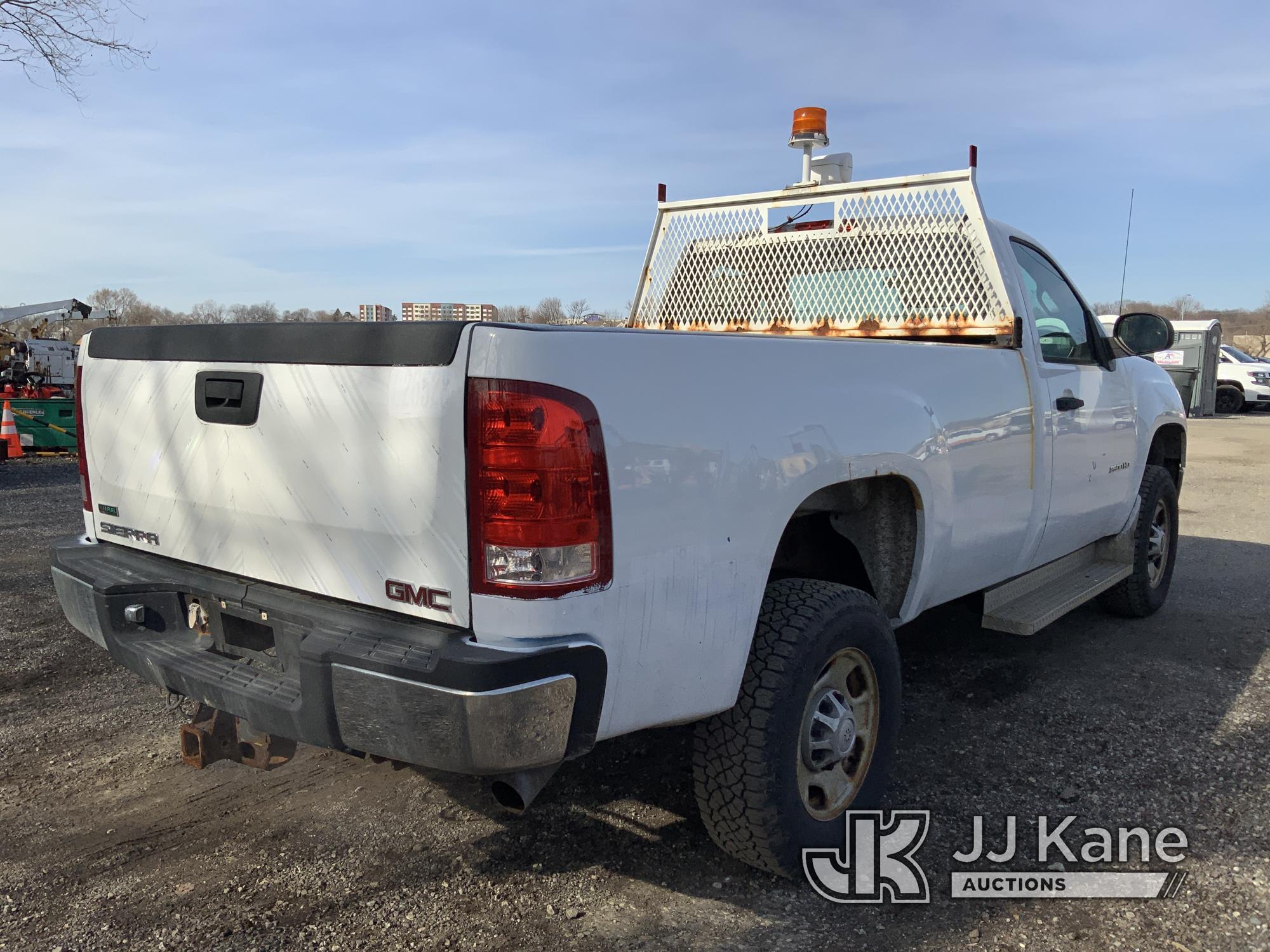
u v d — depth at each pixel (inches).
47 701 160.1
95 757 139.1
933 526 127.0
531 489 79.1
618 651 85.7
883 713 116.2
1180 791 129.4
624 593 85.2
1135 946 96.0
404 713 80.7
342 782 132.2
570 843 115.6
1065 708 159.9
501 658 77.5
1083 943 96.5
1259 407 1003.3
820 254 173.3
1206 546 301.7
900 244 162.4
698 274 193.0
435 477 81.8
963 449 132.7
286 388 92.5
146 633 108.7
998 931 98.6
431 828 119.3
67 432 521.0
